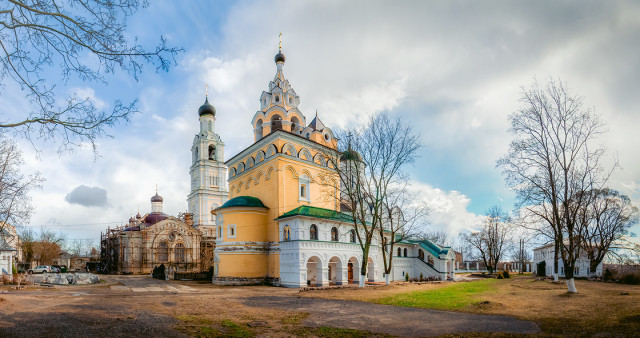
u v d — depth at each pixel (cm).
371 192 3491
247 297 2525
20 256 8075
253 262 3994
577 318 1545
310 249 3747
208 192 8425
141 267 6894
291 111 4816
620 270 4041
